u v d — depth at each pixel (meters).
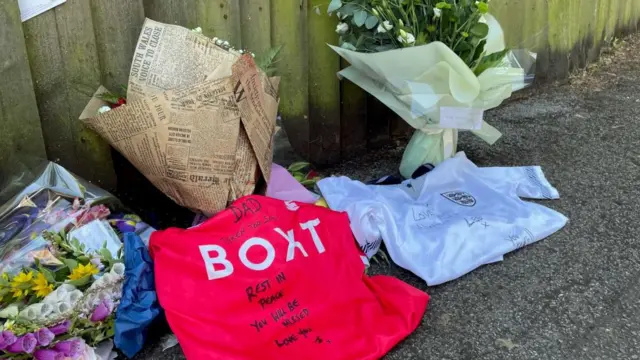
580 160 2.52
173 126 1.63
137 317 1.49
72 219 1.62
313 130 2.46
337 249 1.72
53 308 1.43
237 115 1.69
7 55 1.67
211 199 1.73
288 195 1.99
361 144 2.63
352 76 2.25
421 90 2.03
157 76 1.73
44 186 1.68
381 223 1.89
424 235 1.90
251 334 1.49
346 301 1.60
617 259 1.88
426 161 2.26
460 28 2.02
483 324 1.63
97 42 1.86
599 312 1.67
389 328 1.55
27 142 1.76
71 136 1.87
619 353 1.53
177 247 1.57
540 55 3.25
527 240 1.93
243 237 1.63
